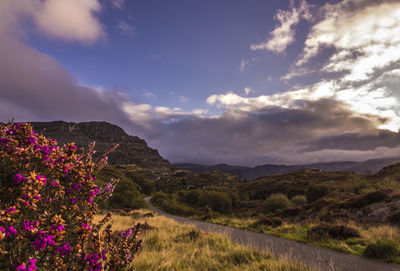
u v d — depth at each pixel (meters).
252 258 5.25
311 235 9.24
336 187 38.78
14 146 1.89
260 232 12.06
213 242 7.05
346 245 7.53
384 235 8.38
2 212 1.45
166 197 59.41
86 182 2.20
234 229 13.38
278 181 80.25
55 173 2.03
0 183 1.76
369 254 6.43
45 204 1.88
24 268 1.39
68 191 2.07
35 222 1.68
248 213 31.52
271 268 4.49
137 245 2.63
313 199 38.31
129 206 33.62
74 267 1.74
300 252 7.08
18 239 1.51
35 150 1.99
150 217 16.89
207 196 42.19
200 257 5.19
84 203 2.23
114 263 2.26
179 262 4.65
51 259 1.61
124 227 8.20
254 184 82.62
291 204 28.78
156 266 4.11
